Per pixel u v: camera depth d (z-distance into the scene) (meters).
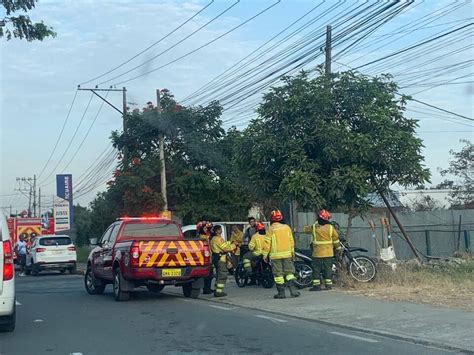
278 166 16.08
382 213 23.92
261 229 15.76
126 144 30.56
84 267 32.41
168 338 9.64
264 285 16.33
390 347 8.69
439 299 12.51
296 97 15.44
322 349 8.61
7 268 9.84
